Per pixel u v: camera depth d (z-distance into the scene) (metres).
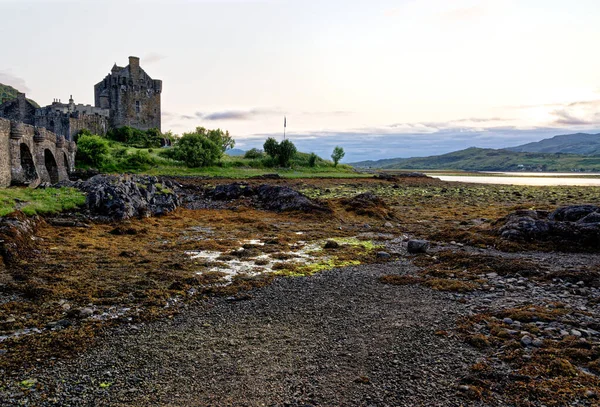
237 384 8.39
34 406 7.52
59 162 62.78
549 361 9.13
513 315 11.91
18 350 9.73
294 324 11.66
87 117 108.31
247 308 12.95
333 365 9.23
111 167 84.75
